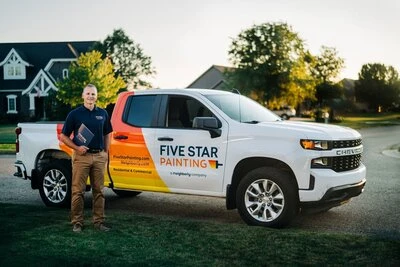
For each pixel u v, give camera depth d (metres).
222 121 7.27
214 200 9.41
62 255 5.54
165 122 7.73
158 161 7.65
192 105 7.68
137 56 66.19
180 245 5.92
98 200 6.83
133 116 7.99
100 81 41.56
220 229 6.71
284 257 5.44
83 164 6.71
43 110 50.81
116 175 8.02
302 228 7.02
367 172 13.25
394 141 26.55
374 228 7.02
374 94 108.75
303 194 6.69
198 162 7.36
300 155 6.68
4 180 11.98
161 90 7.92
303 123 7.62
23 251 5.69
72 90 41.06
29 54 55.91
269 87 51.31
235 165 7.10
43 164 9.00
